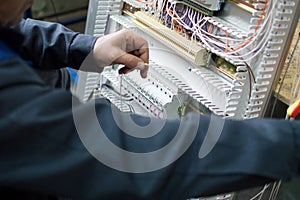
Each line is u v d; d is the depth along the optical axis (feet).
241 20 2.99
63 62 3.01
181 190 1.60
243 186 1.63
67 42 2.97
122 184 1.56
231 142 1.65
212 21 3.07
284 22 2.78
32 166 1.51
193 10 3.31
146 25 3.60
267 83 3.02
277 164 1.60
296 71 3.40
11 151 1.51
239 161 1.61
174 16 3.46
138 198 1.56
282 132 1.68
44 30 2.95
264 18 2.80
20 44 2.78
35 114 1.53
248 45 2.91
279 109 3.59
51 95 1.61
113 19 4.00
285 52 2.94
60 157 1.53
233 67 3.08
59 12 5.53
